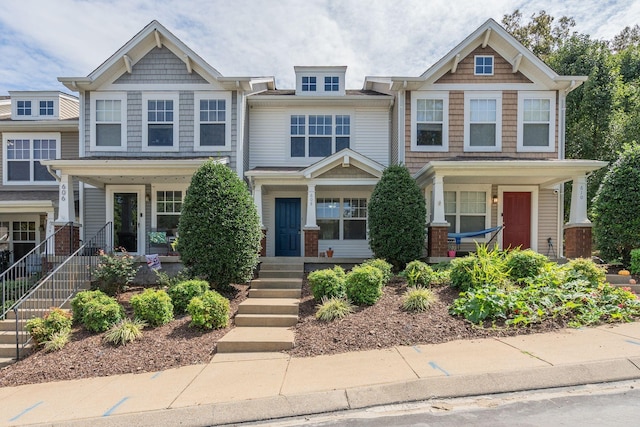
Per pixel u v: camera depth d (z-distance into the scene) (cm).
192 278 856
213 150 1227
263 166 1338
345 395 425
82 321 729
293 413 405
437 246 1045
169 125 1235
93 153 1227
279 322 713
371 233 1030
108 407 438
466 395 422
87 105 1236
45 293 853
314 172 1152
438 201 1062
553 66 1919
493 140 1233
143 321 710
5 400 487
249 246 881
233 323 727
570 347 523
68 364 596
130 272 909
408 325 641
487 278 743
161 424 398
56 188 1380
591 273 775
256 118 1353
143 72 1235
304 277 1004
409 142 1230
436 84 1237
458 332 612
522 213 1271
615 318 653
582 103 1780
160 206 1272
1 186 1385
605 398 401
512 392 425
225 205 858
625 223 926
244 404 418
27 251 1442
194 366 564
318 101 1336
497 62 1234
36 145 1395
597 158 1747
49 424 408
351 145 1351
